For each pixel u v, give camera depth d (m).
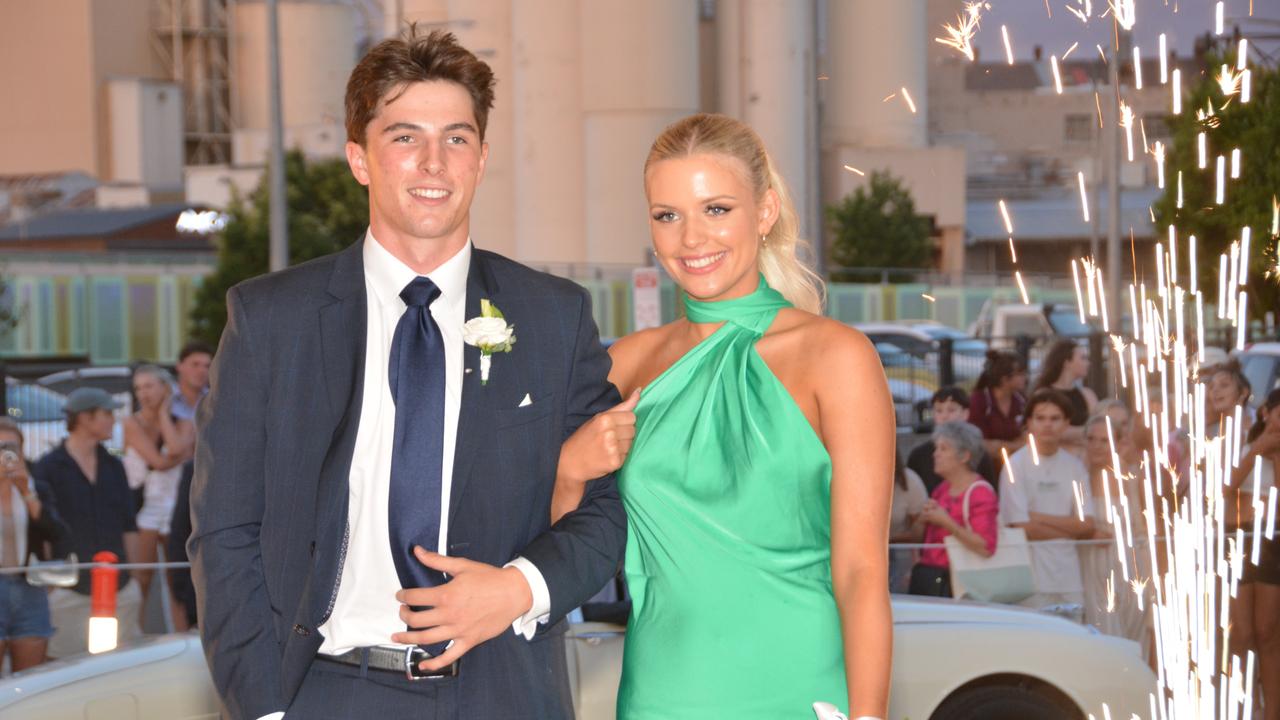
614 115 28.19
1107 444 6.60
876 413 2.74
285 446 2.66
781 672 2.79
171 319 37.22
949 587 5.46
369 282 2.75
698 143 2.82
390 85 2.65
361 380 2.68
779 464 2.78
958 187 42.72
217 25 68.75
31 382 17.89
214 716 4.14
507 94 32.06
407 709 2.63
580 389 2.87
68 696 3.97
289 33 66.81
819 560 2.83
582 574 2.73
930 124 58.94
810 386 2.78
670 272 2.90
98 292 36.56
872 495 2.71
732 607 2.80
